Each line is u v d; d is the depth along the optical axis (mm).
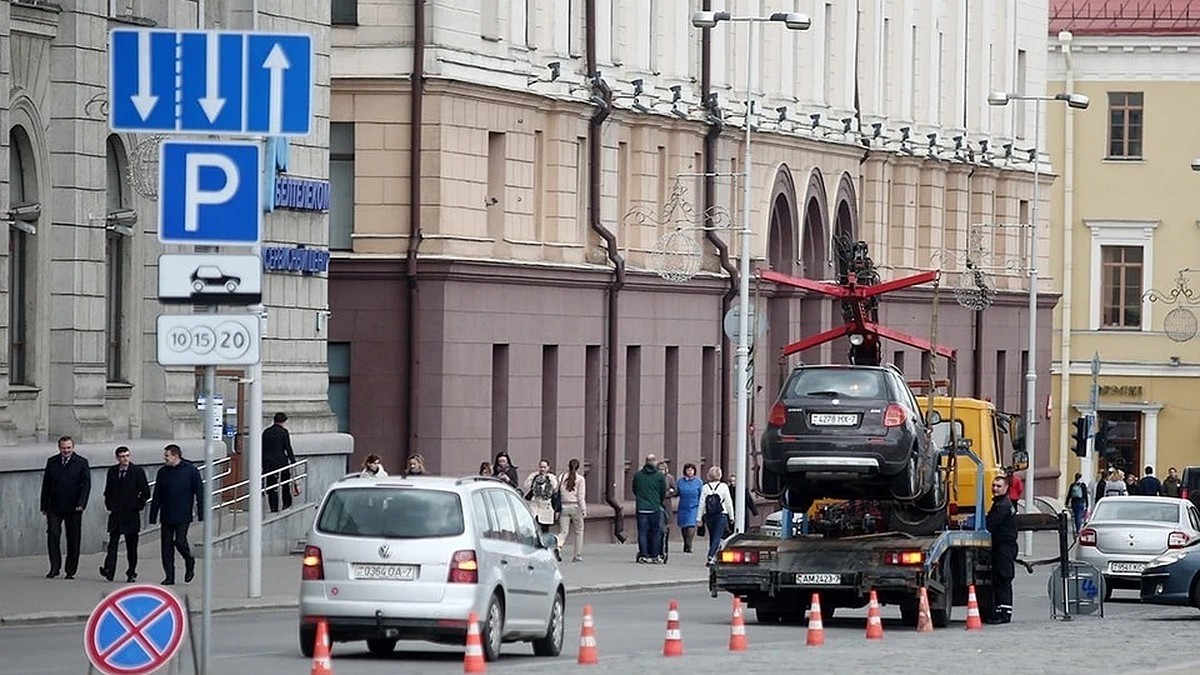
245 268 42844
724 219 134500
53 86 96875
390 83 118812
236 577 90375
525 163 126812
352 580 59438
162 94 43500
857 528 79625
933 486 80188
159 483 84938
